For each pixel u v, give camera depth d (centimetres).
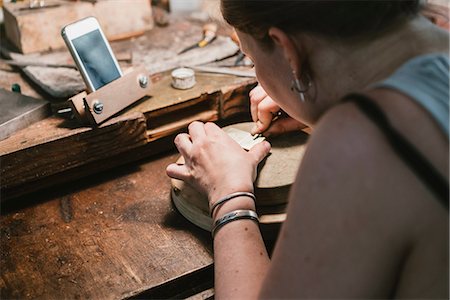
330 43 56
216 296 67
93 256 81
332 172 49
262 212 83
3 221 89
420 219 48
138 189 96
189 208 86
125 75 99
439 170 47
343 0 53
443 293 51
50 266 79
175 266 78
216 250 71
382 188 47
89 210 91
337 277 49
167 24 146
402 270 51
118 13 134
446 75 51
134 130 98
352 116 49
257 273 66
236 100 109
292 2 54
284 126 95
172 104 102
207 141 83
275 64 64
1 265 79
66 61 123
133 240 84
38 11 126
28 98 102
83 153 94
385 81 50
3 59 127
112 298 73
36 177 91
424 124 47
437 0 77
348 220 48
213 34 135
